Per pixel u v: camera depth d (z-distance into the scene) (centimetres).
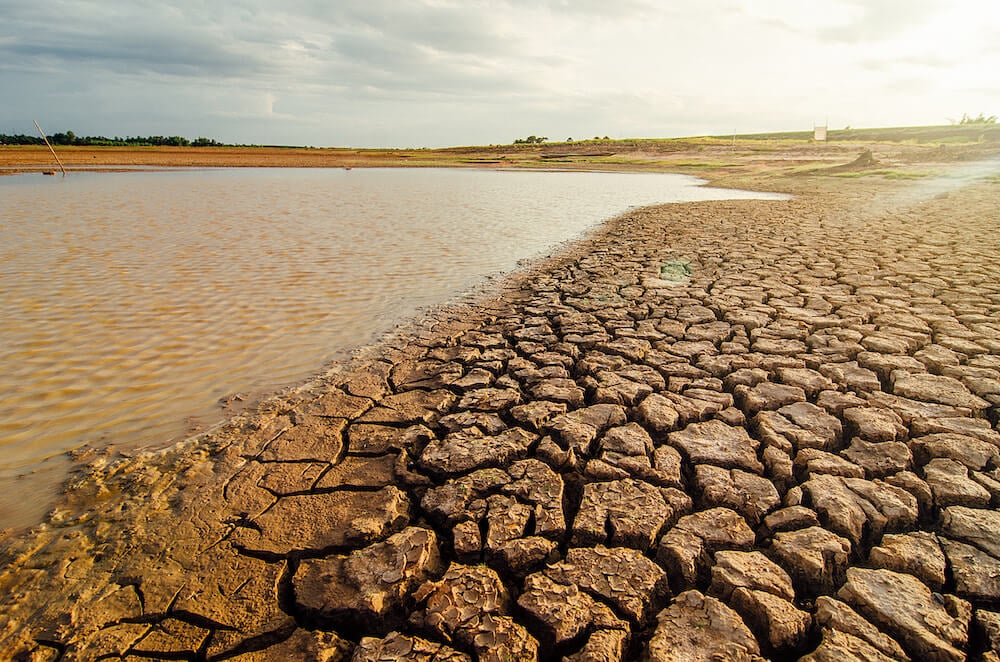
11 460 317
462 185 2544
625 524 254
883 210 1420
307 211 1436
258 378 429
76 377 421
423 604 212
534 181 2883
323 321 560
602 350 484
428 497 281
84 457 321
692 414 360
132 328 524
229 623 211
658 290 674
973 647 193
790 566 230
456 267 816
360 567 234
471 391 407
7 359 449
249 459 321
